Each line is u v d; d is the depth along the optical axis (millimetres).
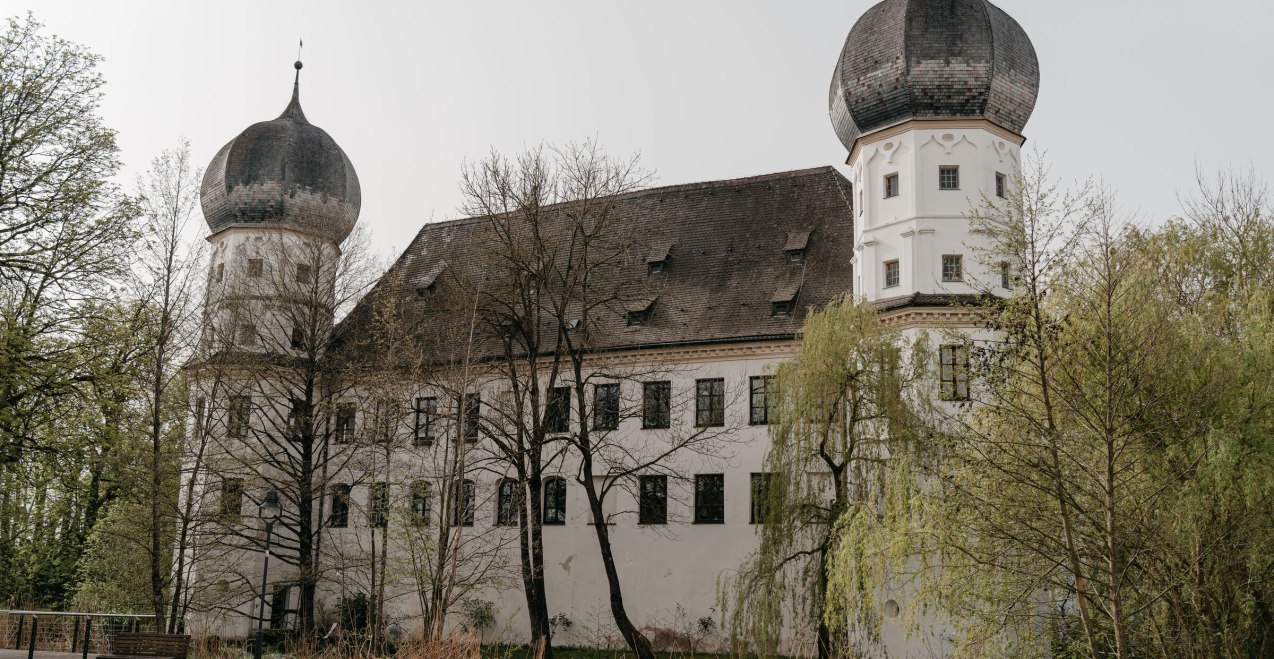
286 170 50719
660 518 43031
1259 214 31609
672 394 43312
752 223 47688
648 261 47688
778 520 33250
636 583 42625
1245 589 21391
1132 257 23578
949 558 23484
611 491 43812
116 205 31125
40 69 30516
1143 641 21516
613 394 44531
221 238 51688
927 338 31906
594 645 42719
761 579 33281
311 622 41062
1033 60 40594
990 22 39750
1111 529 19500
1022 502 21328
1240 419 21484
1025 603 22125
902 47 39812
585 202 38812
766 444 41438
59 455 29844
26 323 28984
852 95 41125
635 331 44938
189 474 44250
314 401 45594
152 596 39875
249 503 46969
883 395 31141
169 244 38781
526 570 37094
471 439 45656
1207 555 20844
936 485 25375
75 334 29953
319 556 46094
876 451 32375
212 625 45031
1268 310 25094
